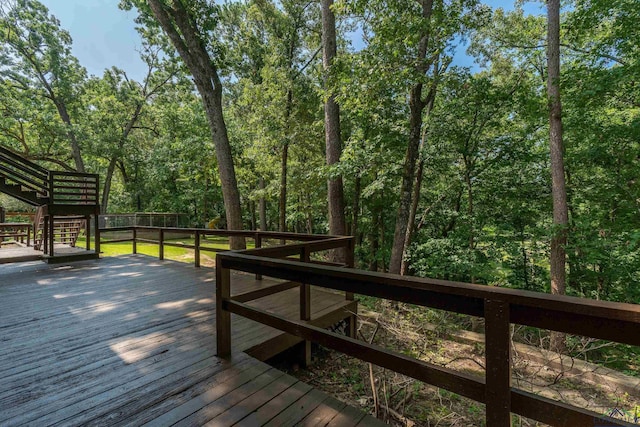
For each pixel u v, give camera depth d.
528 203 8.62
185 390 1.93
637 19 5.68
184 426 1.60
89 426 1.60
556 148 6.33
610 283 7.45
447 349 4.30
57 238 9.98
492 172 8.60
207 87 8.48
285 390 1.93
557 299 1.02
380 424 1.62
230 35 12.95
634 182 7.04
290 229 19.19
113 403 1.79
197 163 16.55
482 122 7.92
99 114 16.73
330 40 7.64
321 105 10.18
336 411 1.73
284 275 1.97
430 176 9.51
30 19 14.72
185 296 4.08
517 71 8.74
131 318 3.25
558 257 6.34
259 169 12.95
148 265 6.30
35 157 15.89
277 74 10.35
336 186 7.89
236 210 8.71
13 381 2.03
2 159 6.16
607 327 0.94
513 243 8.56
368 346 1.54
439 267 7.86
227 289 2.37
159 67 18.23
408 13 5.81
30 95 15.27
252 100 11.30
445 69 6.83
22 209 20.91
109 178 17.75
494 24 8.54
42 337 2.75
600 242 6.44
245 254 2.40
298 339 3.09
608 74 5.88
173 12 8.10
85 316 3.31
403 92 7.00
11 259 6.38
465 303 1.24
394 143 8.09
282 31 11.12
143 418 1.66
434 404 3.09
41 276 5.26
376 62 5.90
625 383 3.54
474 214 8.74
